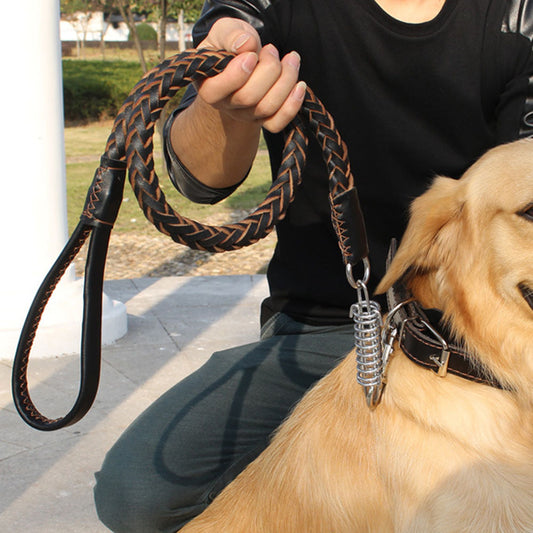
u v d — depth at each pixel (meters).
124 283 6.11
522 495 1.71
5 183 4.29
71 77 21.34
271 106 1.51
